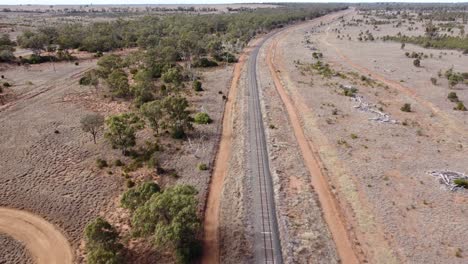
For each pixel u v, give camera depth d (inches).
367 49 7795.3
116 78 4365.2
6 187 2370.8
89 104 3973.9
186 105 3299.7
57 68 5708.7
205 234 1988.2
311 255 1841.8
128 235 1964.8
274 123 3518.7
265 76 5285.4
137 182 2477.9
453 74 5123.0
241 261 1792.6
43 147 2898.6
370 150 2950.3
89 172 2588.6
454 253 1834.4
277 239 1950.1
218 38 7775.6
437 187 2416.3
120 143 2824.8
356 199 2293.3
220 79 5152.6
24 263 1791.3
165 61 5634.8
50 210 2177.7
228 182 2508.6
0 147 2876.5
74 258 1819.6
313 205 2234.3
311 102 4109.3
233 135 3292.3
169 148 2970.0
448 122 3599.9
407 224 2055.9
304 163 2770.7
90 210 2191.2
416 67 5969.5
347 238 1972.2
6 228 2022.6
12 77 5007.4
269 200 2293.3
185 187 1967.3
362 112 3806.6
